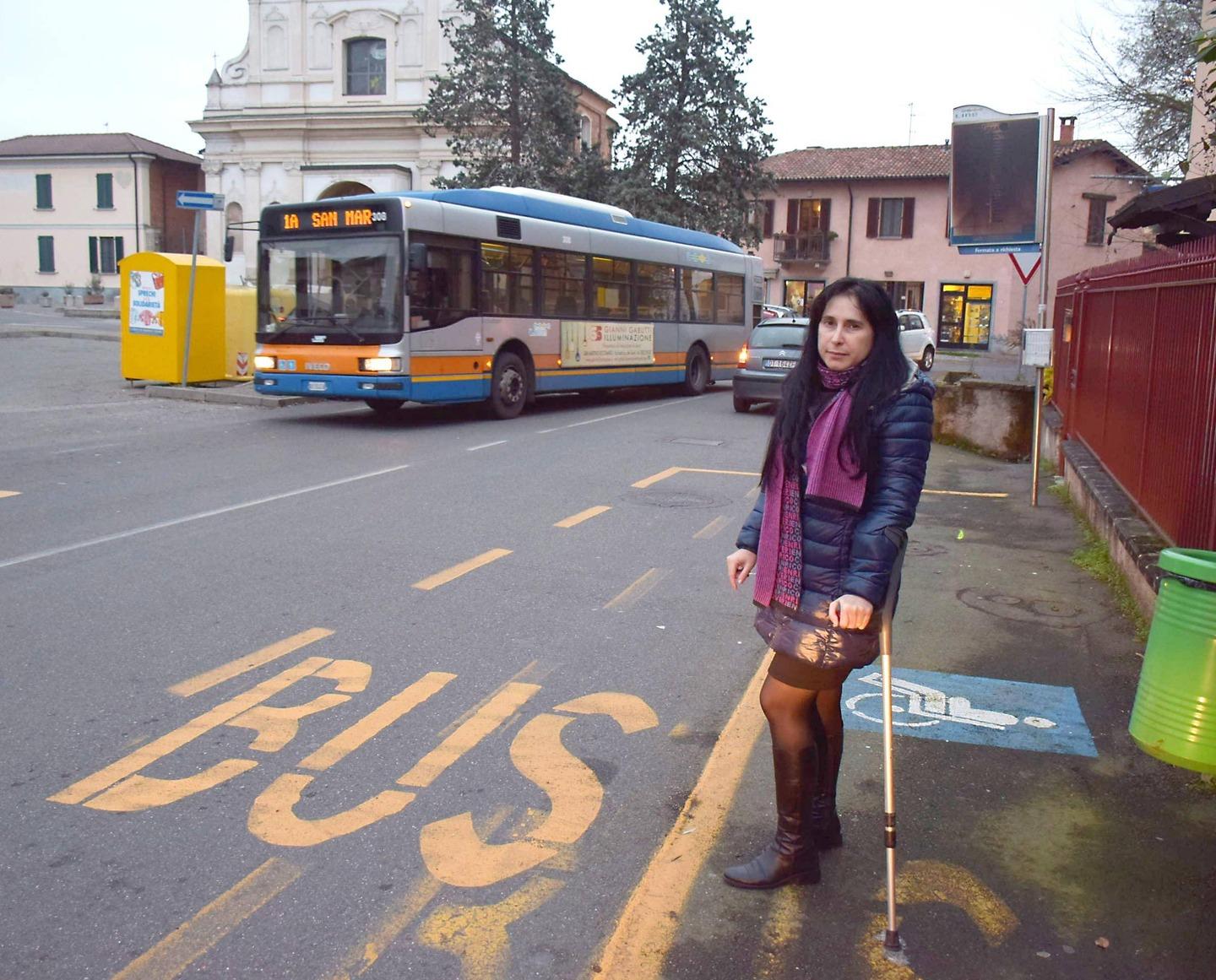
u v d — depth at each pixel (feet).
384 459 39.75
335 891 10.89
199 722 15.08
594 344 61.21
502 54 122.72
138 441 42.86
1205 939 10.12
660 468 39.45
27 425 46.75
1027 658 18.17
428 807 12.73
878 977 9.53
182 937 10.05
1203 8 42.63
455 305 50.44
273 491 32.53
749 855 11.60
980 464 41.81
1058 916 10.48
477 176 124.98
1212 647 9.40
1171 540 20.65
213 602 20.84
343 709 15.66
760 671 17.74
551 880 11.19
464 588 22.26
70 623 19.35
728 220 120.67
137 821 12.25
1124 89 52.90
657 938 10.07
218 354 64.03
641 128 120.26
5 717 15.08
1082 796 13.05
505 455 41.73
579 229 59.67
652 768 13.96
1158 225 39.42
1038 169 38.47
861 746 14.47
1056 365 48.21
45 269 187.93
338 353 48.26
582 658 18.17
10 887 10.84
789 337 58.75
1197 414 19.27
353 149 150.41
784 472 10.16
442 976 9.56
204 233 155.53
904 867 11.39
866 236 157.99
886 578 9.74
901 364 9.96
